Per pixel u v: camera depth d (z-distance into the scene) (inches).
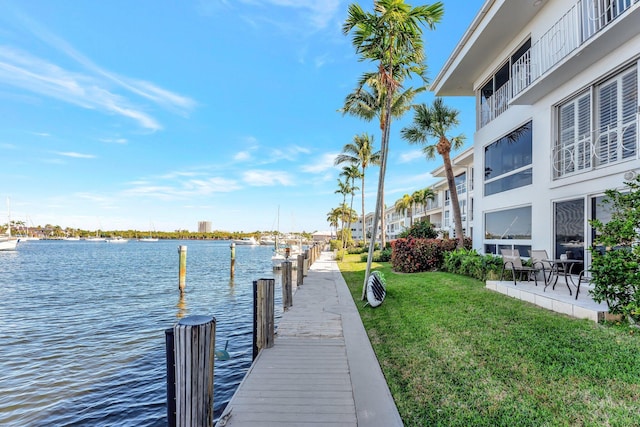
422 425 118.6
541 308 239.0
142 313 464.8
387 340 212.1
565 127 318.7
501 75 439.2
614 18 238.7
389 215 2405.3
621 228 169.6
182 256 636.7
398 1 300.7
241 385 156.9
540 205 341.4
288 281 325.1
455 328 215.0
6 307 506.6
